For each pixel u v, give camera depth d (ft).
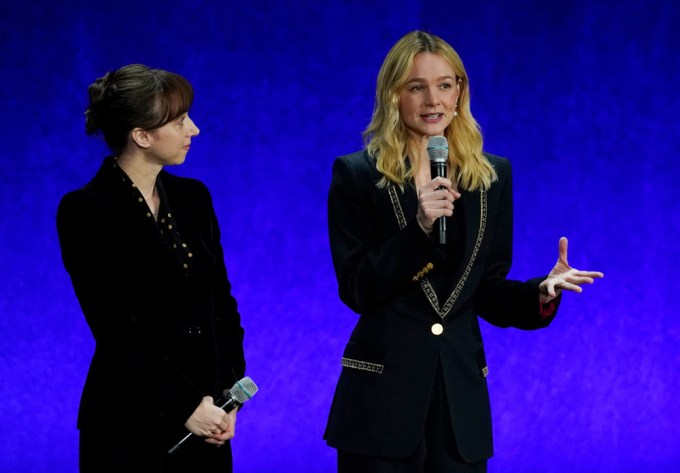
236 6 59.41
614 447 60.95
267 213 60.29
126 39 59.26
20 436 60.13
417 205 32.07
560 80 60.59
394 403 31.45
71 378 60.75
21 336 60.44
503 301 32.37
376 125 33.22
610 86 60.80
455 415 31.55
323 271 60.75
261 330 60.39
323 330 60.80
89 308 29.63
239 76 59.67
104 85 30.27
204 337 30.83
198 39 59.36
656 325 61.67
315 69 59.93
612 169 61.11
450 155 33.17
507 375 61.41
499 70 60.34
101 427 29.32
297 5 59.62
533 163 60.75
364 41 59.93
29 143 59.98
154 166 30.81
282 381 60.49
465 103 33.19
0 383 60.34
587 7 60.44
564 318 61.62
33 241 60.34
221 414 29.71
